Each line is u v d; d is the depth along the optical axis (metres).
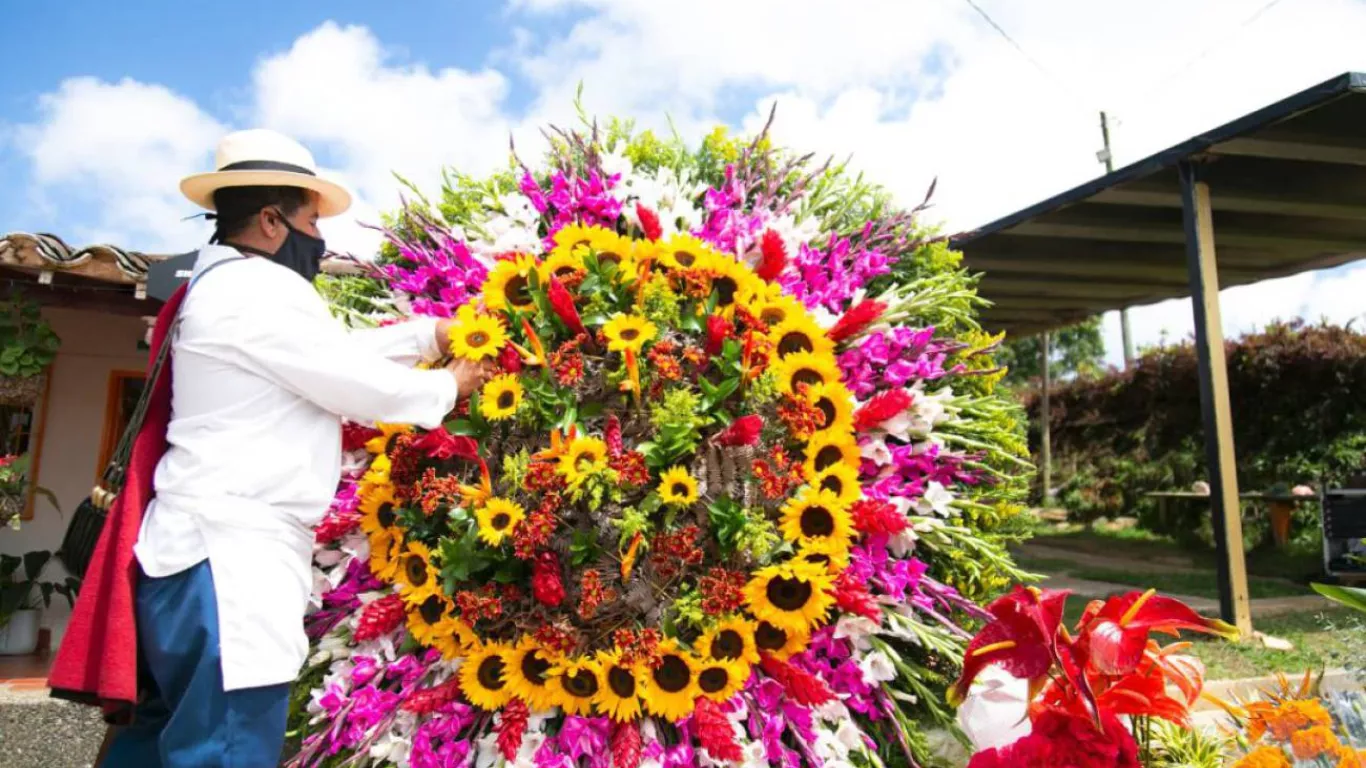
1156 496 10.15
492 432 2.12
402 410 1.83
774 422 2.13
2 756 4.18
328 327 1.83
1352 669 2.62
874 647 2.18
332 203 2.03
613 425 2.04
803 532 2.02
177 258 4.07
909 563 2.23
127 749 1.81
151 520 1.73
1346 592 1.71
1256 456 9.17
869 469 2.31
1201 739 2.21
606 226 2.58
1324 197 5.93
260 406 1.75
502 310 2.19
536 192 2.56
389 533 2.16
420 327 2.14
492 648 2.00
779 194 2.83
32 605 6.11
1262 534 8.87
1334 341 8.80
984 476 2.59
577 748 1.94
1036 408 13.51
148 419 1.80
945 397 2.42
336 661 2.19
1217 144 5.03
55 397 6.62
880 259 2.63
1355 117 4.86
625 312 2.19
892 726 2.22
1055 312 9.99
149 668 1.72
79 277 5.74
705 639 1.95
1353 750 1.61
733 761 1.90
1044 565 7.99
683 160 2.85
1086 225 6.57
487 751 1.99
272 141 1.93
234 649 1.63
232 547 1.68
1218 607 5.59
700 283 2.19
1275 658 4.26
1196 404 10.59
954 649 2.19
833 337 2.35
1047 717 1.63
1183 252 7.34
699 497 2.05
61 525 6.58
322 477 1.82
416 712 2.03
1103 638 1.57
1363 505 6.48
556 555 2.01
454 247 2.53
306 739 2.12
